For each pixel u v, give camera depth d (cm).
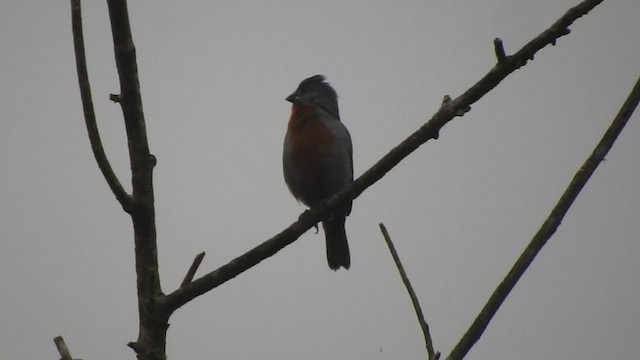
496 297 440
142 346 499
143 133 521
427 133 573
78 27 500
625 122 462
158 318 507
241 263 553
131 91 515
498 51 529
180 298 516
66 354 445
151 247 516
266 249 572
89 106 500
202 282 530
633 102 463
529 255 446
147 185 517
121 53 511
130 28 513
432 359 476
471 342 432
